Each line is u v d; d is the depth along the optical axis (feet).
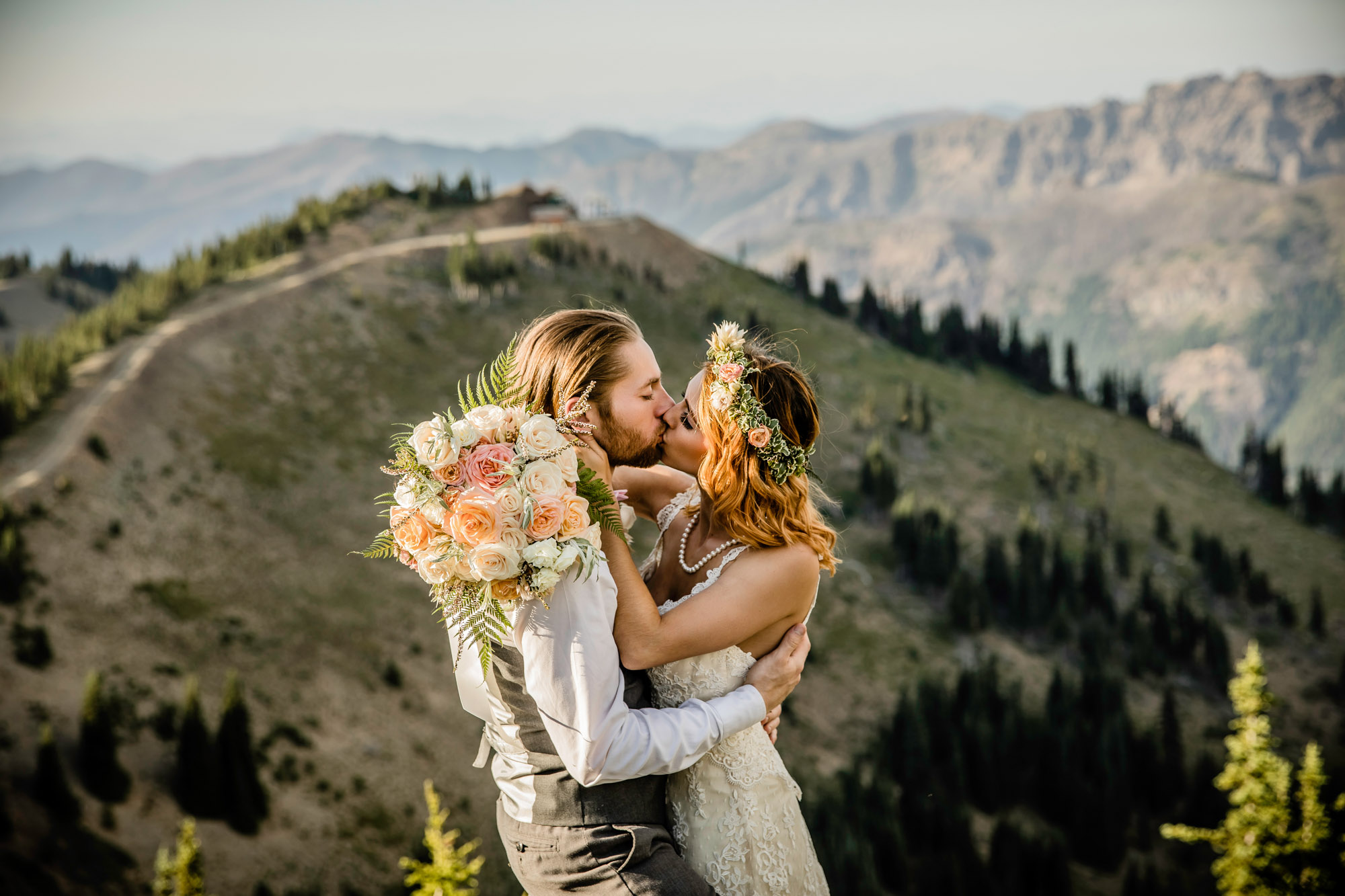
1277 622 361.30
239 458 271.28
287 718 191.01
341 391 323.78
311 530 257.75
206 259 385.50
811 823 194.59
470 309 393.70
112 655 187.11
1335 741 299.99
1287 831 48.93
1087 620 330.54
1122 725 262.06
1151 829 254.06
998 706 266.98
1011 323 574.15
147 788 160.76
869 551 340.59
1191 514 430.20
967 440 430.20
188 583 219.00
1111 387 560.20
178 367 294.66
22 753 153.58
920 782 220.84
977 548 359.05
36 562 199.41
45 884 130.00
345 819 172.65
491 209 511.81
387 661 220.43
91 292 621.31
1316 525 461.37
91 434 241.55
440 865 32.40
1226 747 288.10
